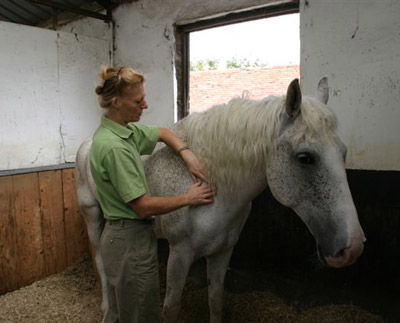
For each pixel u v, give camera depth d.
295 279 2.27
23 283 2.61
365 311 2.02
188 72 2.94
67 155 2.87
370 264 2.01
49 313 2.31
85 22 3.41
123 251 1.29
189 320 2.18
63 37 2.77
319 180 1.21
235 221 1.59
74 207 2.91
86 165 2.10
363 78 1.97
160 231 1.68
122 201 1.28
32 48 2.57
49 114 2.71
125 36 3.11
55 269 2.81
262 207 2.35
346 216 1.17
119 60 3.18
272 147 1.34
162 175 1.60
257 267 2.42
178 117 2.93
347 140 2.06
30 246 2.63
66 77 2.81
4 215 2.46
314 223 1.27
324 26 2.07
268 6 2.36
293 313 2.17
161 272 2.77
